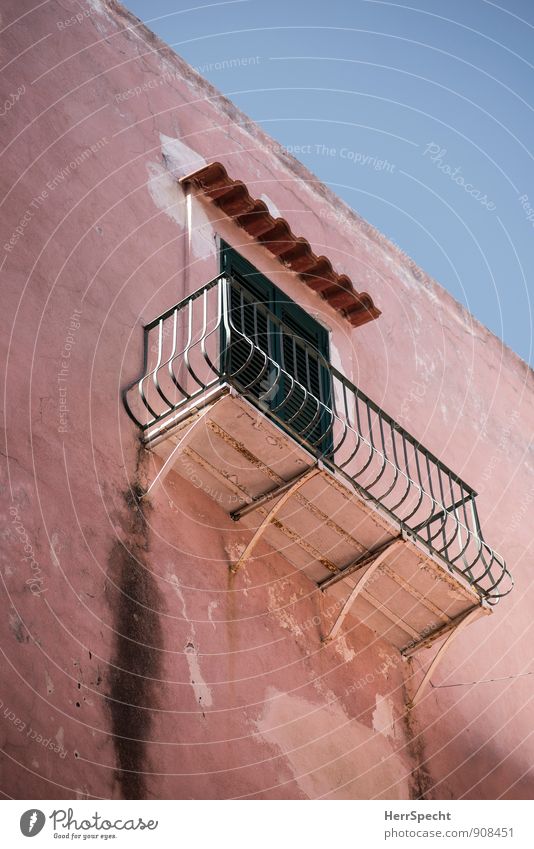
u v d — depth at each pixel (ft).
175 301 39.24
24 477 32.09
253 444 35.55
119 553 33.32
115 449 34.86
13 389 33.06
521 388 54.60
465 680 42.27
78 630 31.24
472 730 41.29
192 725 32.55
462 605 39.34
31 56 39.27
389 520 37.17
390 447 44.73
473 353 52.65
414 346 49.26
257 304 41.47
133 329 37.35
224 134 45.55
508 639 45.09
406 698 39.58
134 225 39.50
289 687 35.73
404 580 38.63
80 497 33.17
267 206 45.01
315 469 35.86
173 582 34.30
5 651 29.40
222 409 34.68
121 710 31.14
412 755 38.52
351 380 44.68
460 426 49.29
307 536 37.60
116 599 32.58
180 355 37.99
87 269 37.09
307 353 41.86
